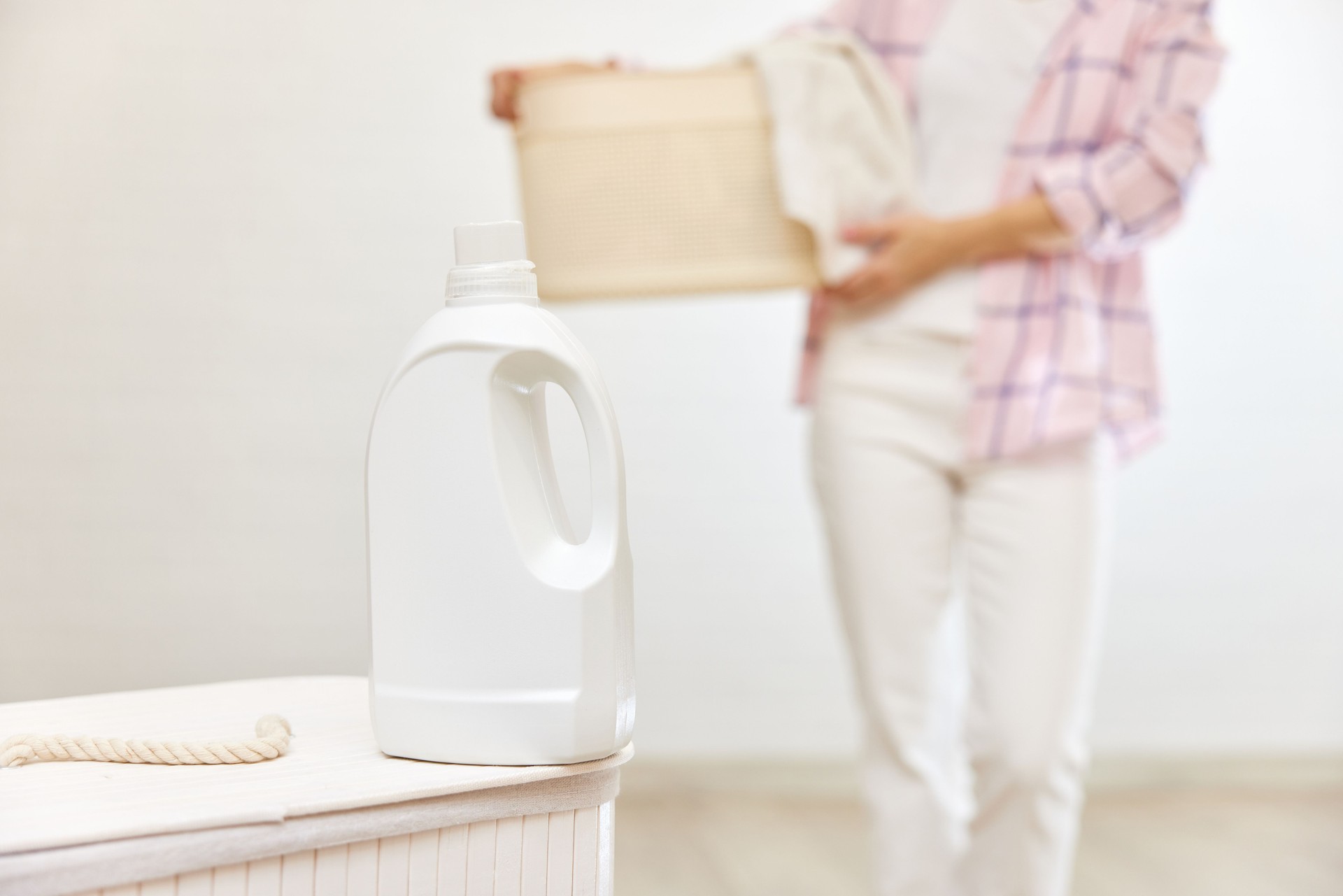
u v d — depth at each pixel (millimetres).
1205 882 2477
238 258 3221
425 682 723
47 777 689
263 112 3223
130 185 3195
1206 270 3391
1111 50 1546
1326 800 3195
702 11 3320
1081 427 1534
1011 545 1564
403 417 728
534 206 1602
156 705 896
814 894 2373
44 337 3176
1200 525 3400
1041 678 1548
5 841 570
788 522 3326
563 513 757
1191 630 3400
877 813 1665
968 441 1559
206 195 3213
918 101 1619
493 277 732
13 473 3170
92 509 3191
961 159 1603
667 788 3232
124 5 3193
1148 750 3387
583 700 707
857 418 1614
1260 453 3408
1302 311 3412
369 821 651
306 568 3250
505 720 709
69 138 3184
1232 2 3379
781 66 1554
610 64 1717
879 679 1631
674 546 3299
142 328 3201
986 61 1578
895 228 1546
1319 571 3426
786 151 1529
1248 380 3404
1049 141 1562
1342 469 3426
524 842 706
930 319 1576
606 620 714
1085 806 3133
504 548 711
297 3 3223
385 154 3246
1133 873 2537
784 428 3328
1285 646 3422
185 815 610
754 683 3312
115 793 653
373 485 737
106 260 3191
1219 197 3391
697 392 3303
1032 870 1579
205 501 3221
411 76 3252
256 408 3232
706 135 1562
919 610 1614
